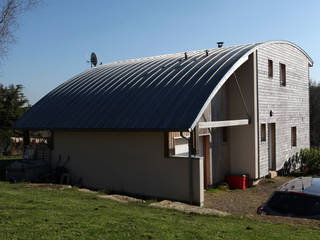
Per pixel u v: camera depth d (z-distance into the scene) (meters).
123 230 5.81
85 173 13.05
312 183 7.38
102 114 12.37
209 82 11.27
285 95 17.06
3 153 23.53
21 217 6.43
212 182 13.41
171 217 7.16
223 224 6.63
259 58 14.30
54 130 13.94
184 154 12.10
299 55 19.22
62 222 6.17
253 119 13.82
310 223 6.56
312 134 32.50
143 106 11.64
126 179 11.94
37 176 13.60
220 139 14.12
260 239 5.59
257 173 13.94
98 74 17.12
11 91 29.25
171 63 14.73
